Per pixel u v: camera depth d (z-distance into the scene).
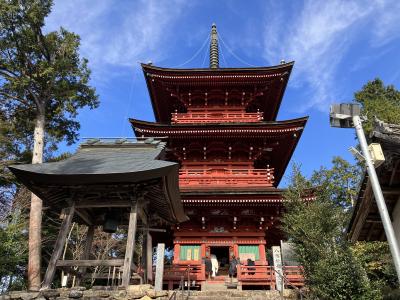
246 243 25.23
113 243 39.09
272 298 16.52
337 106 9.88
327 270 15.51
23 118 32.53
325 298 15.35
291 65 31.55
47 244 33.94
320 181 20.94
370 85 38.81
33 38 29.08
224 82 32.66
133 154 15.01
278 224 25.81
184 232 25.72
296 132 28.77
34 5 28.52
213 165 30.02
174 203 14.69
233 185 27.89
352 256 16.34
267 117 37.75
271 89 33.75
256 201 24.45
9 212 28.05
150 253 15.00
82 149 15.88
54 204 14.48
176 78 32.03
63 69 29.75
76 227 37.28
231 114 33.28
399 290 16.48
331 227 17.30
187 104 33.81
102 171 12.54
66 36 30.98
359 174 33.88
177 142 29.81
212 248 28.00
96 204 13.36
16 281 27.61
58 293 11.87
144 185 13.10
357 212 12.02
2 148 31.42
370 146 9.47
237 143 29.80
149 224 15.87
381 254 22.44
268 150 30.02
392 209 11.91
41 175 12.40
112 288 12.60
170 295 13.00
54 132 33.22
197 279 21.73
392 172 10.41
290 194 19.66
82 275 14.67
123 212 14.99
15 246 23.23
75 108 31.19
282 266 19.55
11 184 31.80
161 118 38.19
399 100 36.78
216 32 45.28
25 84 27.92
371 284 16.02
